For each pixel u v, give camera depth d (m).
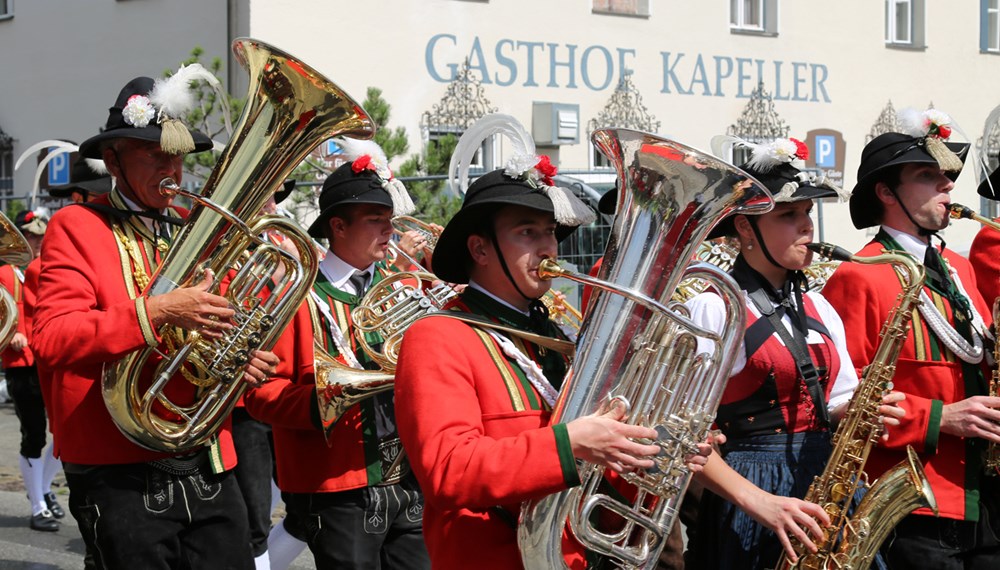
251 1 13.09
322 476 4.29
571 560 2.83
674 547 4.75
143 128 3.80
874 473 3.96
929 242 4.16
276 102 3.70
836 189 3.51
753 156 3.57
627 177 2.77
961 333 4.01
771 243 3.51
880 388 3.59
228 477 4.02
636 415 2.72
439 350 2.80
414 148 14.13
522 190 2.87
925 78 18.86
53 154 5.56
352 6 13.70
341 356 4.35
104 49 15.37
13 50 16.75
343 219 4.56
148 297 3.62
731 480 3.25
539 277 2.91
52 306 3.72
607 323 2.73
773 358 3.43
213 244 3.71
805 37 17.58
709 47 16.67
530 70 15.08
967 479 3.94
